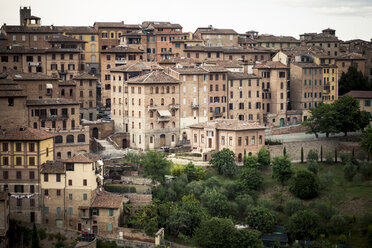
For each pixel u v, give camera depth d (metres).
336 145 195.88
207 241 144.75
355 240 147.50
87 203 150.50
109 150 193.00
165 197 160.50
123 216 153.75
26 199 152.62
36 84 197.88
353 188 168.12
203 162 181.50
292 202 157.88
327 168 179.88
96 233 150.25
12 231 149.75
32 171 152.62
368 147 183.75
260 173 170.62
